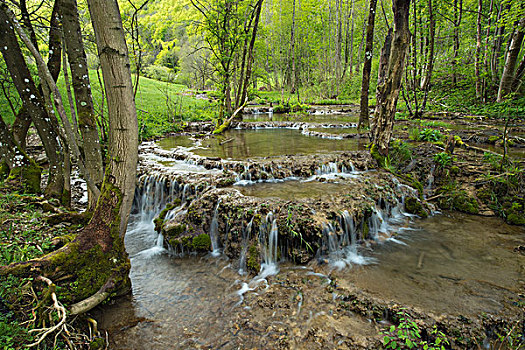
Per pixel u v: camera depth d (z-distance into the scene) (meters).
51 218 4.89
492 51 15.83
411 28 16.23
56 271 3.42
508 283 4.04
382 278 4.23
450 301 3.67
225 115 16.91
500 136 9.27
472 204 6.44
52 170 5.80
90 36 7.73
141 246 5.71
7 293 3.03
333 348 3.12
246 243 5.00
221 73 14.45
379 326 3.37
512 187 6.26
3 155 5.85
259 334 3.39
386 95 7.30
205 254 5.30
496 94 15.50
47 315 3.04
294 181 6.98
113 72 3.25
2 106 9.99
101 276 3.76
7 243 3.90
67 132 4.07
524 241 5.16
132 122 3.53
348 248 5.10
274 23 33.09
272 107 23.02
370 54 11.35
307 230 4.69
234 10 13.98
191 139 12.39
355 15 34.72
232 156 8.73
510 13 12.49
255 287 4.27
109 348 3.29
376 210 5.66
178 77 32.75
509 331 3.20
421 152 8.26
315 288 4.09
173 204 6.36
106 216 3.79
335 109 22.75
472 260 4.67
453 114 14.95
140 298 4.11
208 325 3.59
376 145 7.82
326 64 33.81
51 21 5.79
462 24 17.75
